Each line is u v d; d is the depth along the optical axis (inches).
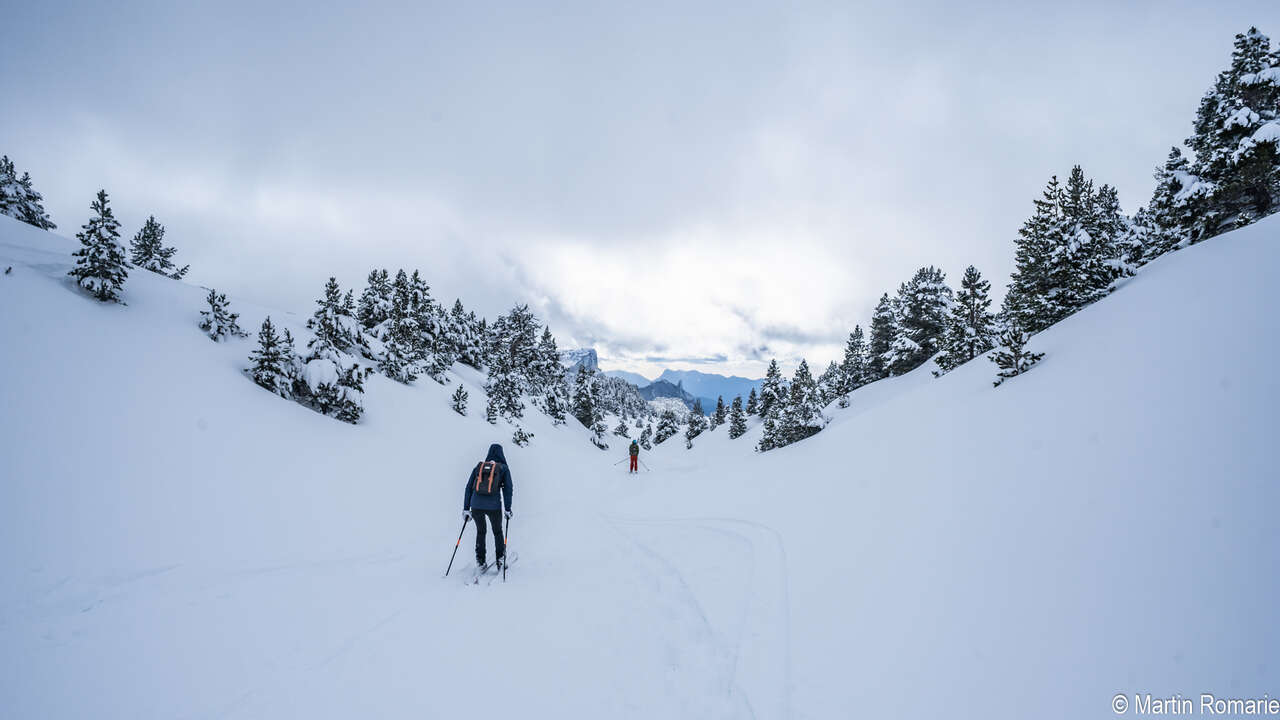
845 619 156.7
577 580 227.5
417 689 126.8
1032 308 616.7
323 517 303.9
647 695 128.3
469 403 1176.8
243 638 152.3
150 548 212.2
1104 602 113.0
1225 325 215.9
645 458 1884.8
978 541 168.2
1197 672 86.8
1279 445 126.9
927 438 327.0
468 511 249.9
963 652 119.3
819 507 297.1
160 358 419.2
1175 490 136.1
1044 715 92.0
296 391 541.3
